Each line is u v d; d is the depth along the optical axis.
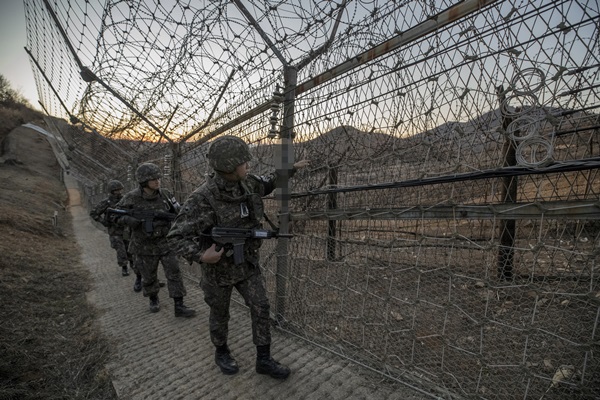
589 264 1.46
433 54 1.72
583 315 1.72
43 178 29.50
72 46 3.31
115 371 2.63
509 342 2.03
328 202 2.55
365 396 2.07
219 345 2.47
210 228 2.29
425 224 2.12
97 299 4.55
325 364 2.44
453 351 2.19
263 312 2.34
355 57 2.19
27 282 4.93
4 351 2.85
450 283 1.85
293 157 2.77
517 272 1.80
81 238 11.11
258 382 2.33
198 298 4.22
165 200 3.94
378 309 2.68
